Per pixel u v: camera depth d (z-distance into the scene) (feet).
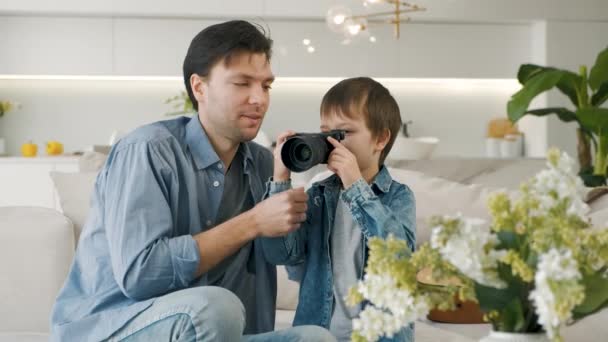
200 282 5.44
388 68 20.08
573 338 5.93
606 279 3.44
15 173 18.47
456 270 3.49
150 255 5.08
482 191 7.80
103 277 5.40
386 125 5.76
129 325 5.07
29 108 20.08
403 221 5.62
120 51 19.51
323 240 5.79
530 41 20.42
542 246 3.33
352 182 5.18
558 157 3.46
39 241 7.25
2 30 19.22
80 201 7.98
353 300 3.55
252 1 19.27
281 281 7.81
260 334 5.33
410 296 3.48
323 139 5.24
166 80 20.35
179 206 5.52
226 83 5.50
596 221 6.86
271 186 5.47
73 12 18.94
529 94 13.01
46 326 7.20
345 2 19.53
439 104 20.95
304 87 20.63
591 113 12.77
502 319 3.50
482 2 19.69
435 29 20.17
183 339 4.88
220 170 5.71
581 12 19.84
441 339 6.32
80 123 20.22
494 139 20.53
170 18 19.57
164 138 5.49
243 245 5.58
